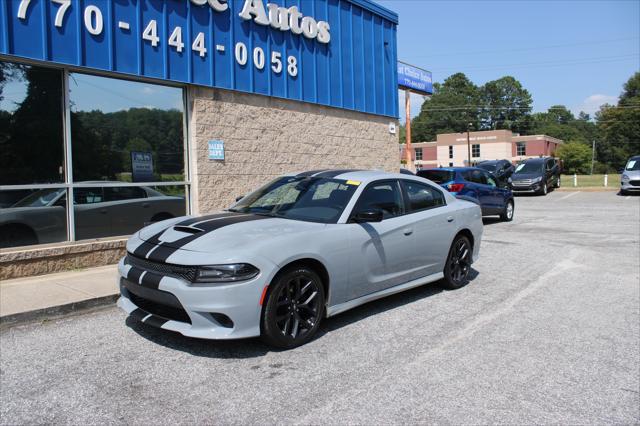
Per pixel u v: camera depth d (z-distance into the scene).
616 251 9.47
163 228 4.76
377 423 3.13
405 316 5.35
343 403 3.39
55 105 6.96
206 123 8.77
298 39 10.55
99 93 7.44
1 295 5.59
